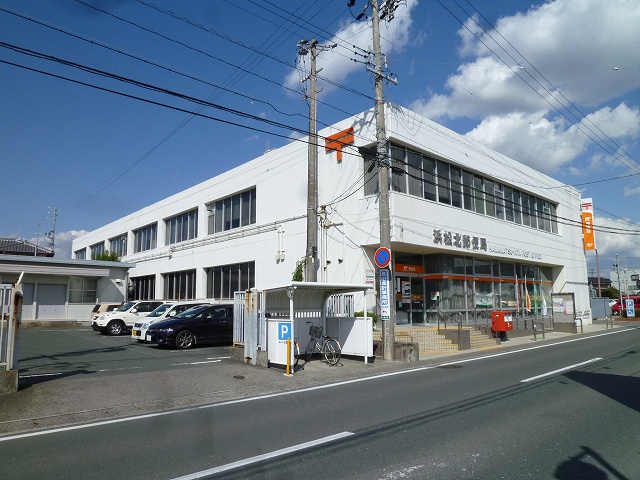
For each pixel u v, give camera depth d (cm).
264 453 599
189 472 536
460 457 576
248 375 1177
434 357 1591
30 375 1123
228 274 2736
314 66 1927
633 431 685
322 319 1558
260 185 2516
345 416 784
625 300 4688
